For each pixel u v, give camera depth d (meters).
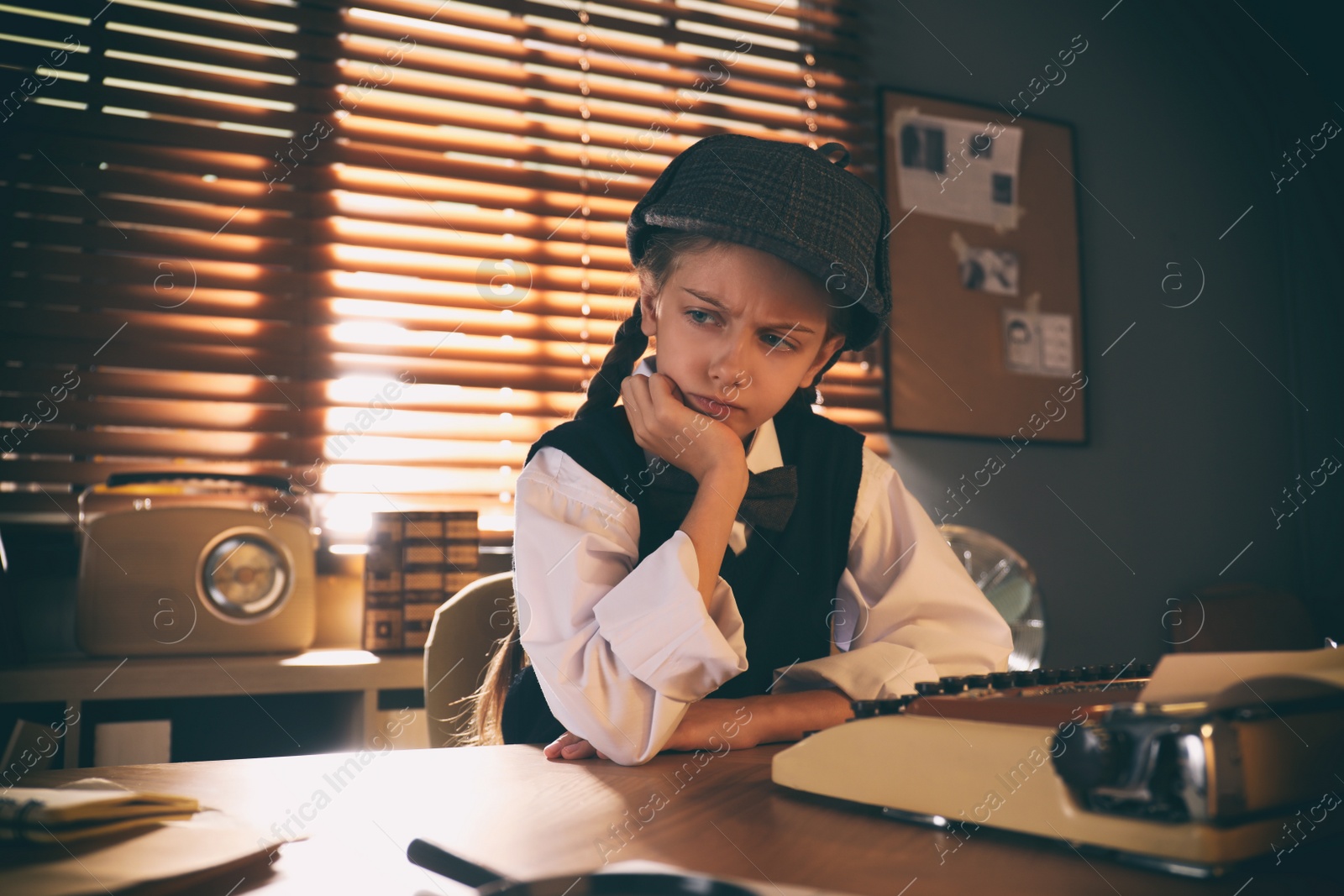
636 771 0.58
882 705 0.48
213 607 1.51
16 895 0.30
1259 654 0.35
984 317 2.47
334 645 1.79
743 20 2.35
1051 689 0.48
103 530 1.46
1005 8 2.64
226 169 1.82
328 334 1.87
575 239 2.09
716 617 0.89
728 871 0.34
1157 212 2.79
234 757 1.63
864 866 0.34
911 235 2.41
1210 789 0.32
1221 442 2.79
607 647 0.66
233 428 1.77
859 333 0.93
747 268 0.76
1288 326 2.95
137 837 0.37
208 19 1.84
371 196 1.93
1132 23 2.84
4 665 1.37
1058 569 2.50
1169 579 2.64
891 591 0.96
